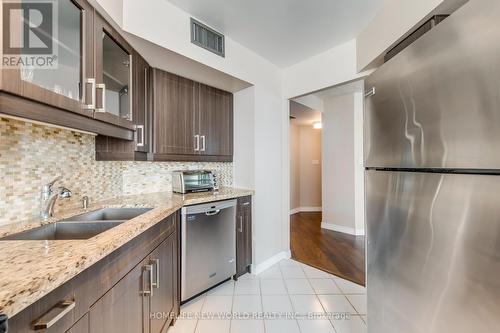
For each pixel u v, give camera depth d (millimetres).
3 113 792
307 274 2523
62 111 1045
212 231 2141
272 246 2783
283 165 2959
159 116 2045
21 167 1217
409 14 1444
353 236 3842
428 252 864
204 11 1773
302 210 5812
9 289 538
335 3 1699
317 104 4340
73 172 1594
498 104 630
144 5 1530
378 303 1188
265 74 2641
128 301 1093
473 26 694
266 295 2115
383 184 1145
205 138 2469
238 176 2764
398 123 1031
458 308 750
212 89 2549
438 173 820
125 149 1760
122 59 1604
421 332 898
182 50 1760
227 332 1647
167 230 1641
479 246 686
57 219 1282
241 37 2160
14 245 847
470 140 706
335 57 2336
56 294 670
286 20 1897
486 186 667
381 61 1890
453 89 760
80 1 1133
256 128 2584
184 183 2314
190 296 1951
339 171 4141
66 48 1099
